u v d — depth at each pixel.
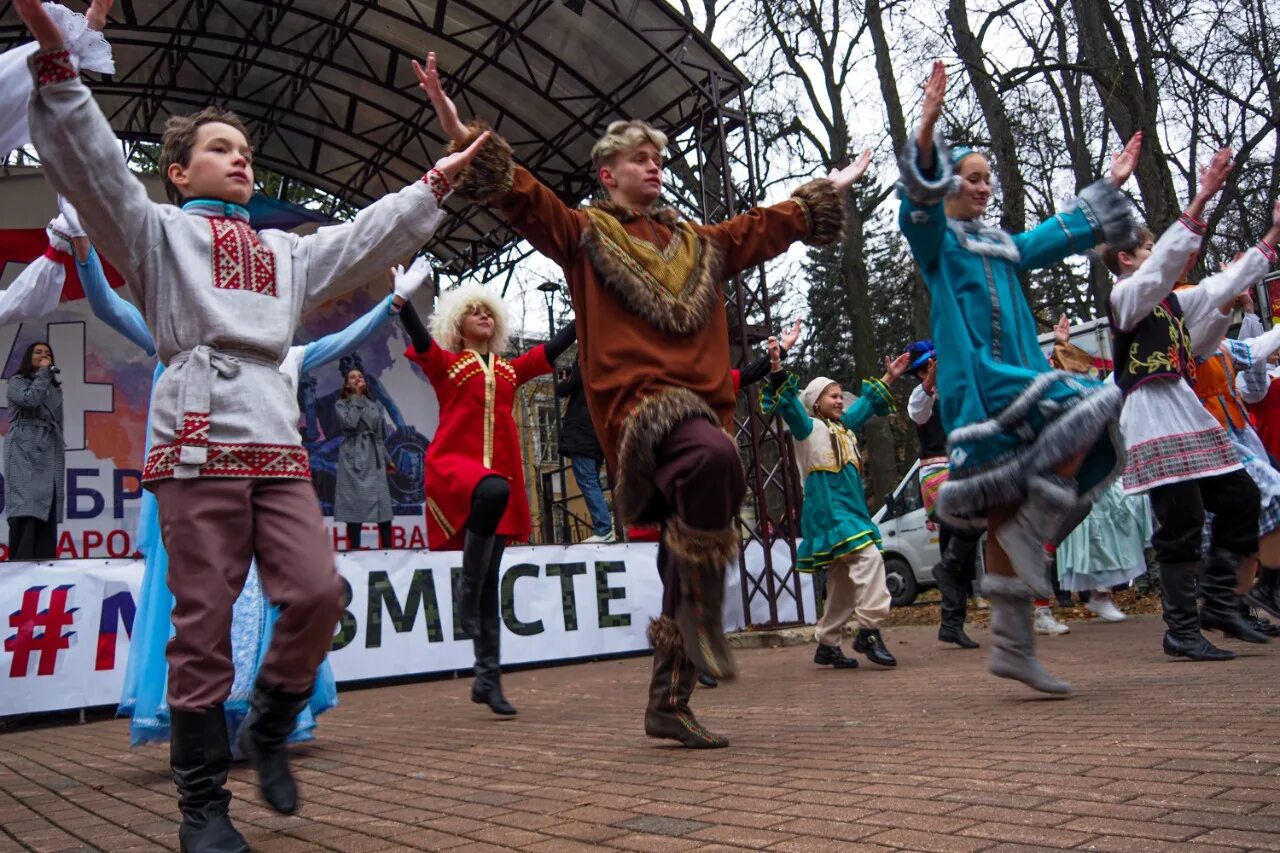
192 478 2.31
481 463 5.00
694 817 2.35
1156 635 6.86
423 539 13.18
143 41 11.38
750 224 3.54
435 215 2.71
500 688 5.02
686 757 3.24
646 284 3.21
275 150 13.87
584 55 11.25
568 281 3.37
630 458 3.07
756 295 10.68
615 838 2.21
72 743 5.27
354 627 7.49
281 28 11.64
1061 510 3.68
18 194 11.45
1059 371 3.69
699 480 2.96
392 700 6.55
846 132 19.75
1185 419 4.97
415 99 12.42
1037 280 23.16
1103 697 3.86
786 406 6.23
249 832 2.63
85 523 11.08
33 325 11.03
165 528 2.34
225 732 2.36
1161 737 2.88
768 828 2.18
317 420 12.67
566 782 2.97
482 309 5.24
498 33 10.91
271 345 2.45
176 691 2.31
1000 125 13.73
